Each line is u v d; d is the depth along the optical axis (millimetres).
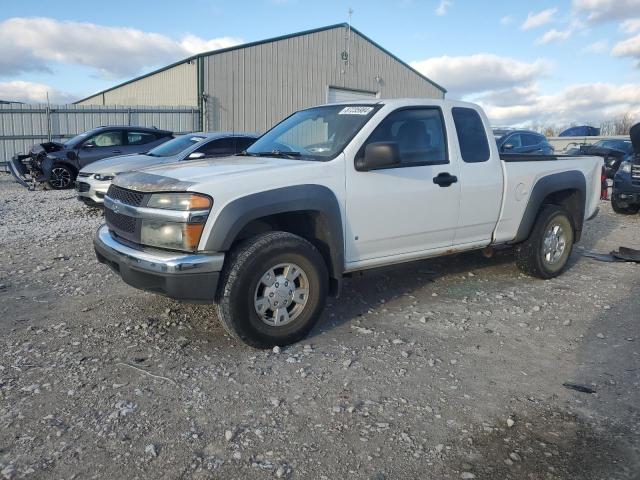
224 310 4031
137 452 2916
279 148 5109
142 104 28312
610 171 18984
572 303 5590
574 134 36938
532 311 5301
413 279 6266
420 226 5078
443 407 3482
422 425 3268
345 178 4523
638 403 3586
